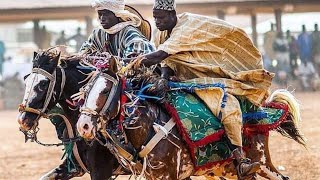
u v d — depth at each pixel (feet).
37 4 118.32
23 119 28.14
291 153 52.13
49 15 122.52
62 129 30.04
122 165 28.84
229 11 125.90
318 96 107.34
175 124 28.07
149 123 27.76
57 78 28.76
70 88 29.07
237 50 29.73
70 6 117.08
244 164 28.45
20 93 119.14
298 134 31.71
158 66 29.89
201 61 29.17
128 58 28.89
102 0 30.32
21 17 124.67
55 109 29.30
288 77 122.11
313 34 123.85
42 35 125.59
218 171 29.68
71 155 29.84
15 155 59.21
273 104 31.09
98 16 31.12
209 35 29.07
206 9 120.37
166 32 29.63
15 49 178.50
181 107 28.30
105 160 28.86
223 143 28.86
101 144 28.32
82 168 29.81
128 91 27.68
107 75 26.86
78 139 28.99
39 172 50.49
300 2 120.26
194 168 28.66
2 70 123.34
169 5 28.96
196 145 28.17
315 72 122.72
